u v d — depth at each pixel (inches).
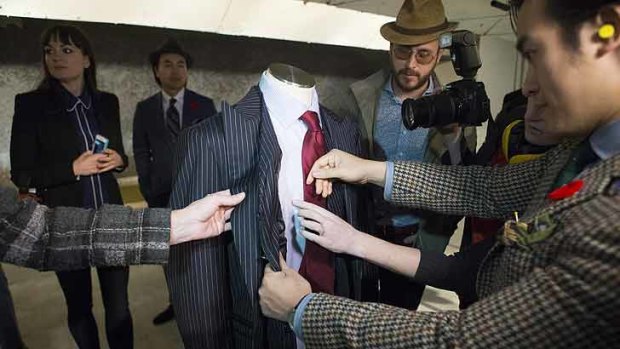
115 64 93.2
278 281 25.3
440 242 47.8
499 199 31.4
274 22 91.6
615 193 14.4
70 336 68.8
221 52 106.9
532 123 24.2
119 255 25.6
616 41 14.1
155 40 97.0
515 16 18.2
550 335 13.8
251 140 30.5
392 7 96.1
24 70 83.4
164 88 68.0
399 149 49.9
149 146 68.0
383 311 19.0
